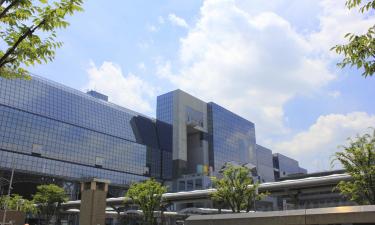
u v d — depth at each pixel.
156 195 55.34
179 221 101.06
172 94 189.12
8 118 125.62
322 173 155.38
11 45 9.55
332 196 101.44
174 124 182.75
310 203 104.88
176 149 178.62
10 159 122.62
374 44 8.31
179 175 173.88
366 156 34.41
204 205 135.62
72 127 147.00
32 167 128.50
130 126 175.00
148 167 173.88
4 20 9.19
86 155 149.25
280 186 73.50
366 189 34.22
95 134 155.38
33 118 133.50
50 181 133.25
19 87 132.62
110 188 154.25
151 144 180.38
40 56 9.95
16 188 124.62
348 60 8.77
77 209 113.31
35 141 132.12
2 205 72.31
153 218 55.34
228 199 46.59
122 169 161.75
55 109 142.88
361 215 17.73
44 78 145.00
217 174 181.25
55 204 83.75
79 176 143.38
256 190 47.53
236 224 22.06
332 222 18.41
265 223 20.70
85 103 157.00
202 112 196.12
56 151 138.25
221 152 193.62
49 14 9.17
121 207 101.88
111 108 169.50
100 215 51.06
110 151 159.12
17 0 8.62
